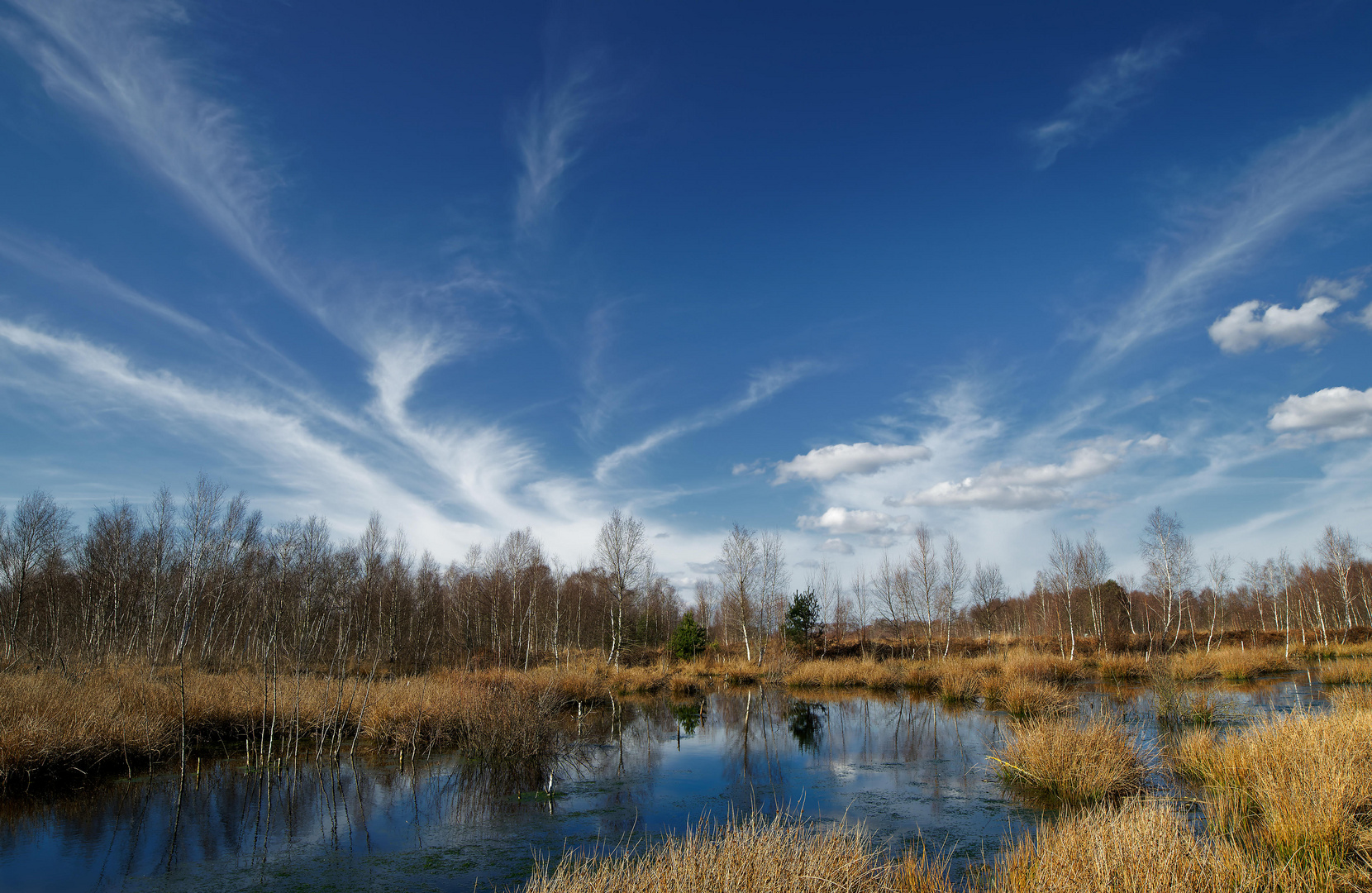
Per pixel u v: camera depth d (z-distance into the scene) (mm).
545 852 9805
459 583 53156
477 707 17078
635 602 56000
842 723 21859
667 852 6316
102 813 11422
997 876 6734
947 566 48688
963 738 18188
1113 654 40688
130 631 37062
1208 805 8500
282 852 9883
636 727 21797
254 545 38156
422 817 11547
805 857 6000
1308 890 5836
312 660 25094
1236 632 50531
